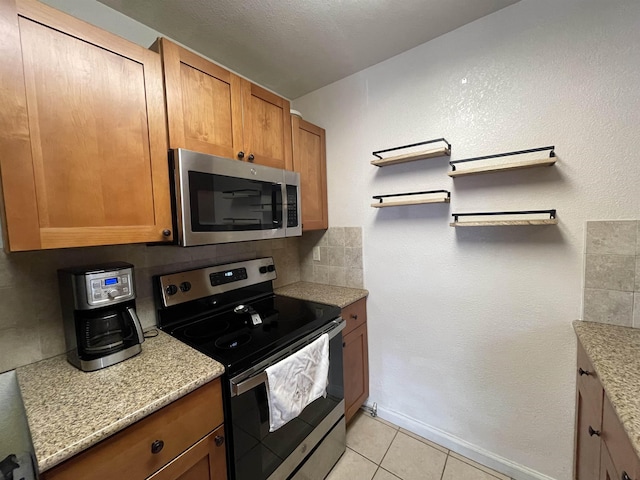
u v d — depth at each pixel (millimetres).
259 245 1957
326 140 2043
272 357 1154
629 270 1147
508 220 1353
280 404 1116
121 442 748
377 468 1545
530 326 1379
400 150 1706
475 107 1439
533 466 1420
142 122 1041
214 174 1216
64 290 1043
